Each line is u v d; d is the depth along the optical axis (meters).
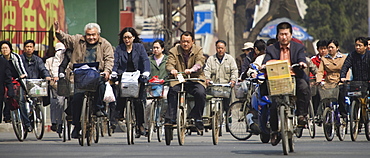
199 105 24.83
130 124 26.11
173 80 24.42
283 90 19.61
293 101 20.75
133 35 27.34
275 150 22.58
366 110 28.73
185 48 25.23
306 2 116.69
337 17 116.06
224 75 35.09
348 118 29.69
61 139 30.14
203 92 24.73
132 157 19.89
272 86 19.72
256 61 22.80
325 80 31.61
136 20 128.12
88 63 24.81
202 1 140.00
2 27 39.75
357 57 29.23
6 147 24.27
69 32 44.31
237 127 29.55
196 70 24.66
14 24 40.09
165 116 25.14
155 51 33.66
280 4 114.25
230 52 72.44
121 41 27.47
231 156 20.11
